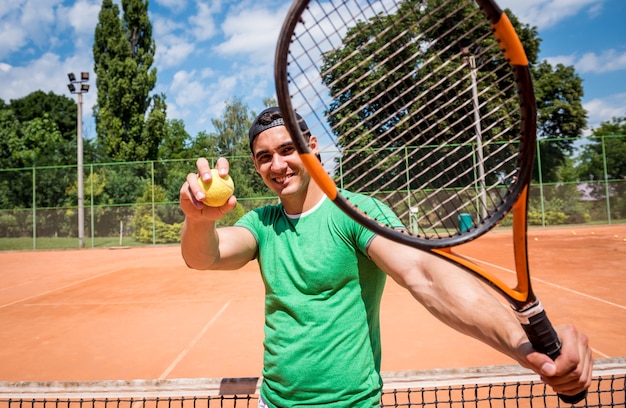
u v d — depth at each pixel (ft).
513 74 3.68
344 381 4.67
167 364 14.82
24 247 62.34
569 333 3.14
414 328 17.83
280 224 5.28
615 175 64.49
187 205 4.44
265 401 5.13
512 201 3.67
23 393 6.01
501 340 3.26
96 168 67.26
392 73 3.92
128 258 49.14
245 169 61.98
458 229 4.28
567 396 3.29
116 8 91.61
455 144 4.21
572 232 56.39
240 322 19.90
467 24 3.91
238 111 134.31
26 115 138.92
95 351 16.60
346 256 4.77
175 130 116.78
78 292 29.73
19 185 67.97
